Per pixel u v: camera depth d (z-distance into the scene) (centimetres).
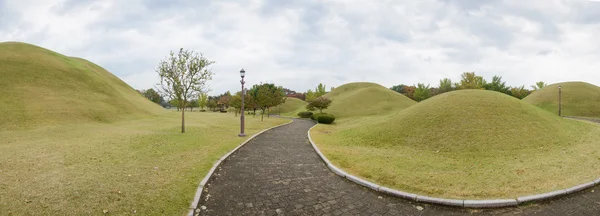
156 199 564
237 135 1739
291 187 699
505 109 1518
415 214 543
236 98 4684
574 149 1057
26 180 645
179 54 1722
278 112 6775
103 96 3025
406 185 686
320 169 884
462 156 1019
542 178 710
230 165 922
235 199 609
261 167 902
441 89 4944
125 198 558
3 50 3102
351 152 1126
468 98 1689
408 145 1248
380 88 5709
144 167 803
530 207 561
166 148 1123
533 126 1351
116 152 1011
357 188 695
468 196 604
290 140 1570
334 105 5012
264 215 529
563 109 3822
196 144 1259
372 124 1841
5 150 1020
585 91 4178
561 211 542
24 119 1881
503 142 1146
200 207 559
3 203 507
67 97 2569
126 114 2753
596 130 1558
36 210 485
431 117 1513
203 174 765
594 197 605
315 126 2641
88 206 512
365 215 538
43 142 1223
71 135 1460
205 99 7231
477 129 1277
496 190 634
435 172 802
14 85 2430
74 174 704
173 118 2986
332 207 574
